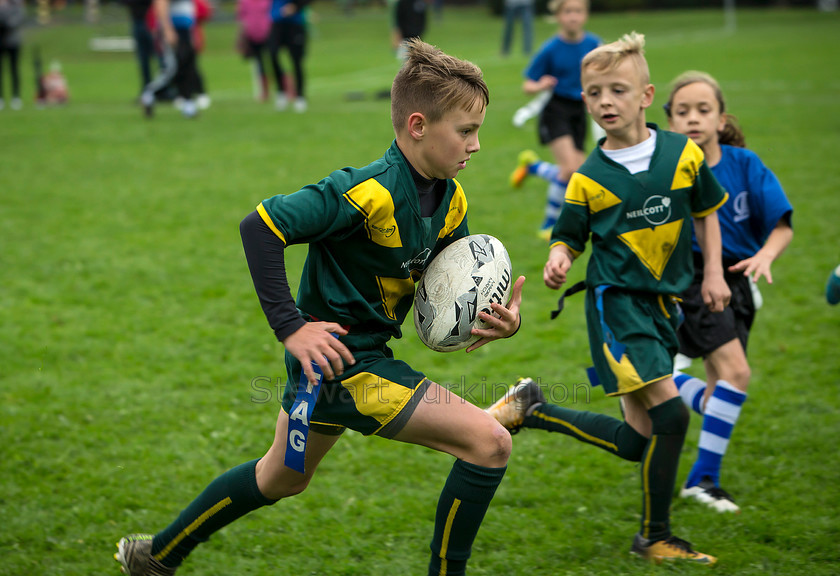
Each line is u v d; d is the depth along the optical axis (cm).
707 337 520
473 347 417
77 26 5344
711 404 518
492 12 5731
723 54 3162
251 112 2128
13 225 1148
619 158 466
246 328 822
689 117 534
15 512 509
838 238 1040
